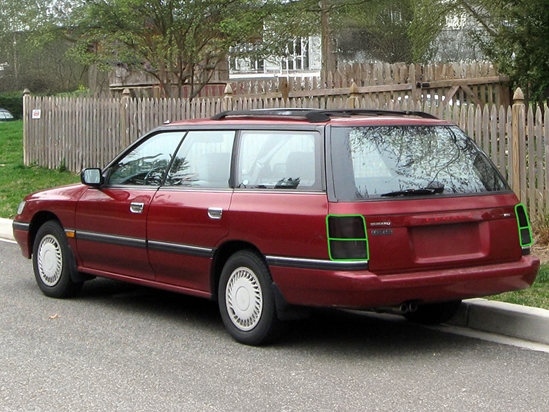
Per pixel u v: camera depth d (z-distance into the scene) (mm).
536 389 5809
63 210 8656
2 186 16938
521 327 7164
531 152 10047
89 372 6297
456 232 6527
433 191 6500
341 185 6316
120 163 8266
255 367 6391
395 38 31484
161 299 9008
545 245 9688
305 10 21062
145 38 18438
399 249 6258
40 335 7418
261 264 6758
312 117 6762
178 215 7375
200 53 19141
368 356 6680
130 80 24750
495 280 6605
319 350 6875
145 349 6941
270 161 6875
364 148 6535
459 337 7266
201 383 6004
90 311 8383
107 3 17938
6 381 6102
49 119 18500
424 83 14328
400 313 8016
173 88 20734
